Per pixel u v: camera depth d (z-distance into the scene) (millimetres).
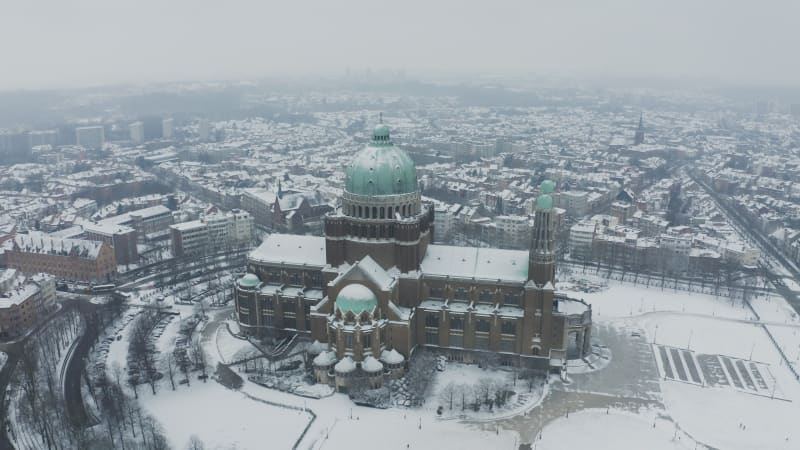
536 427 199375
